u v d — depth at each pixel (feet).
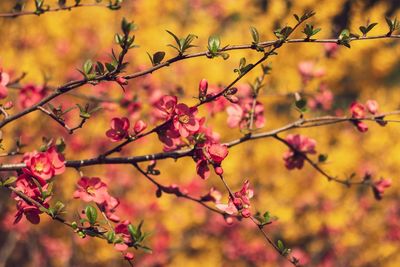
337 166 28.30
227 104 14.62
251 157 29.19
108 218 9.62
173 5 29.91
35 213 8.34
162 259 28.58
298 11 24.89
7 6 26.61
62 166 8.84
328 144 30.01
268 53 8.11
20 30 26.53
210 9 33.45
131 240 8.58
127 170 27.91
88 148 26.84
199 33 29.30
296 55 25.12
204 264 29.37
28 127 25.55
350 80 29.58
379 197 12.84
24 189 8.48
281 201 29.30
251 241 30.83
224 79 26.89
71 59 27.17
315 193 29.25
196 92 26.84
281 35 8.07
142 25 28.63
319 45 24.84
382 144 29.68
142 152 27.32
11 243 28.50
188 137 10.16
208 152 8.53
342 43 8.32
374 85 29.78
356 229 30.22
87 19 27.91
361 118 11.17
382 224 30.66
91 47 27.99
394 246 30.22
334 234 30.32
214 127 26.25
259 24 27.37
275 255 30.78
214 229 30.48
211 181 28.86
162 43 28.04
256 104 12.01
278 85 25.30
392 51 28.43
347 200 29.60
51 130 26.50
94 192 9.67
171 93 17.75
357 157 29.37
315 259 31.01
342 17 26.61
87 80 8.40
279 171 29.17
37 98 14.02
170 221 28.12
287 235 29.78
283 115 29.12
